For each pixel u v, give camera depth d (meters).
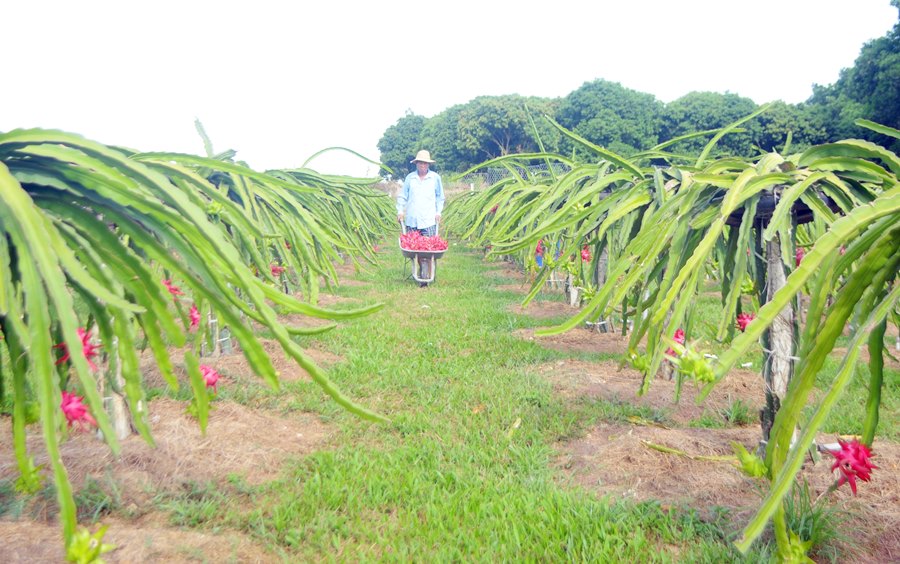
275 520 2.69
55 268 1.30
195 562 2.32
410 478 3.12
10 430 3.26
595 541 2.60
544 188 6.62
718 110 45.44
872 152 2.23
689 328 3.06
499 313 7.23
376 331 6.30
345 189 8.87
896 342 5.66
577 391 4.44
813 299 1.71
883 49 29.91
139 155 2.04
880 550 2.43
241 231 2.32
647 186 3.43
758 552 2.43
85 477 2.76
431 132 60.38
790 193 2.24
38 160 1.67
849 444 2.03
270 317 1.53
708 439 3.49
